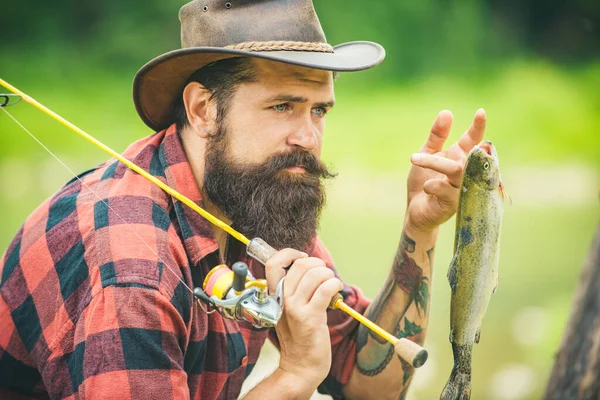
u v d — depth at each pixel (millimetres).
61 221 4152
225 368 4438
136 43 31297
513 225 17641
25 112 24953
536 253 15297
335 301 3996
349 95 28266
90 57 30812
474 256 4141
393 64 30609
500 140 25812
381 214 18078
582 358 5371
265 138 4160
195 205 4152
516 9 35906
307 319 3896
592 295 5395
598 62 34469
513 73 31109
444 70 30875
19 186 19609
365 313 4988
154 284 3775
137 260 3822
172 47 31594
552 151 25125
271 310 3791
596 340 5273
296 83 4137
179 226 4188
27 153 22344
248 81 4152
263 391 3939
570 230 17156
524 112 27359
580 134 26344
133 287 3732
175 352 3791
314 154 4234
